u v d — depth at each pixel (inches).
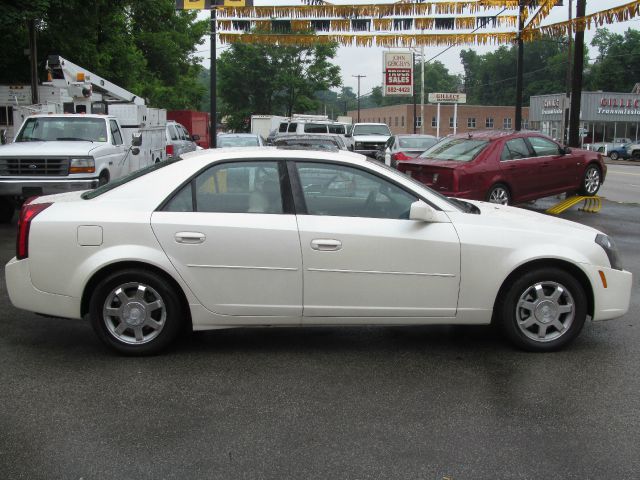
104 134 525.3
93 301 206.1
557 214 565.3
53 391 183.2
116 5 995.3
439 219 208.5
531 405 176.1
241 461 145.2
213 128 668.1
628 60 3282.5
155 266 203.5
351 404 176.1
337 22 623.8
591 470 142.5
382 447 152.1
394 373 199.2
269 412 170.7
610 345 226.1
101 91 702.5
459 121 3408.0
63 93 713.6
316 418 167.3
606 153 1998.0
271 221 204.4
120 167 533.6
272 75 2347.4
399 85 1942.7
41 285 205.5
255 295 205.3
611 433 159.9
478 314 211.2
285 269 204.2
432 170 508.4
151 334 209.6
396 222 207.3
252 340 229.8
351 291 206.1
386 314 208.5
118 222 202.8
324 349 221.1
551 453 149.8
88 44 1021.8
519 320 215.5
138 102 721.6
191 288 203.9
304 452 149.5
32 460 144.9
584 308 215.5
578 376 197.2
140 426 162.1
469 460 146.3
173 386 187.5
